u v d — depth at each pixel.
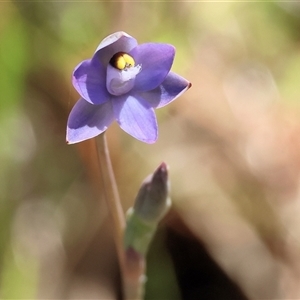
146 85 0.33
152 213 0.35
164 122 0.48
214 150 0.48
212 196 0.44
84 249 0.42
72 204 0.42
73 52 0.47
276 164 0.48
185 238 0.42
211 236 0.42
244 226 0.43
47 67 0.46
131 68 0.33
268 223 0.44
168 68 0.33
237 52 0.56
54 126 0.45
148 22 0.51
